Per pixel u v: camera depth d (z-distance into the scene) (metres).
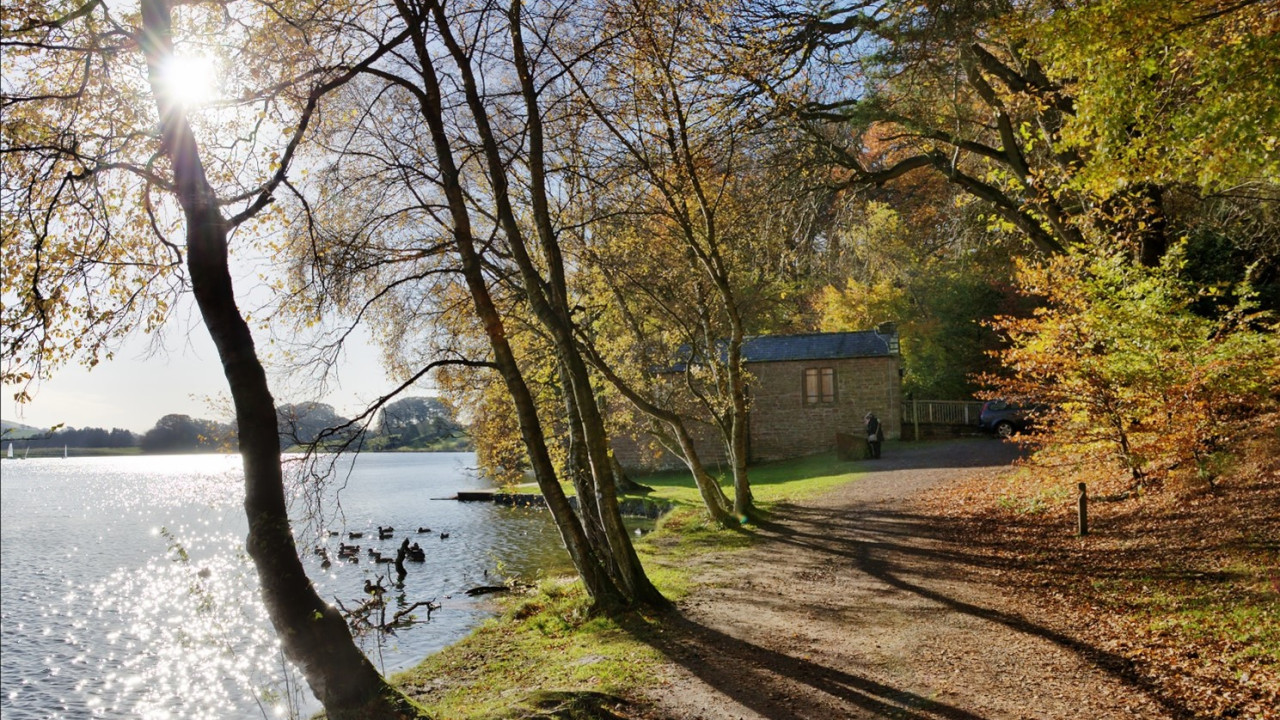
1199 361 13.05
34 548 34.50
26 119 7.65
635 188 16.47
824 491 25.03
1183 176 12.03
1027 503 16.97
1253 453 13.28
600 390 23.67
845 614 10.75
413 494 46.81
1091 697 6.94
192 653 16.69
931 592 11.49
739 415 20.52
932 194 31.53
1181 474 13.88
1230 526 11.17
